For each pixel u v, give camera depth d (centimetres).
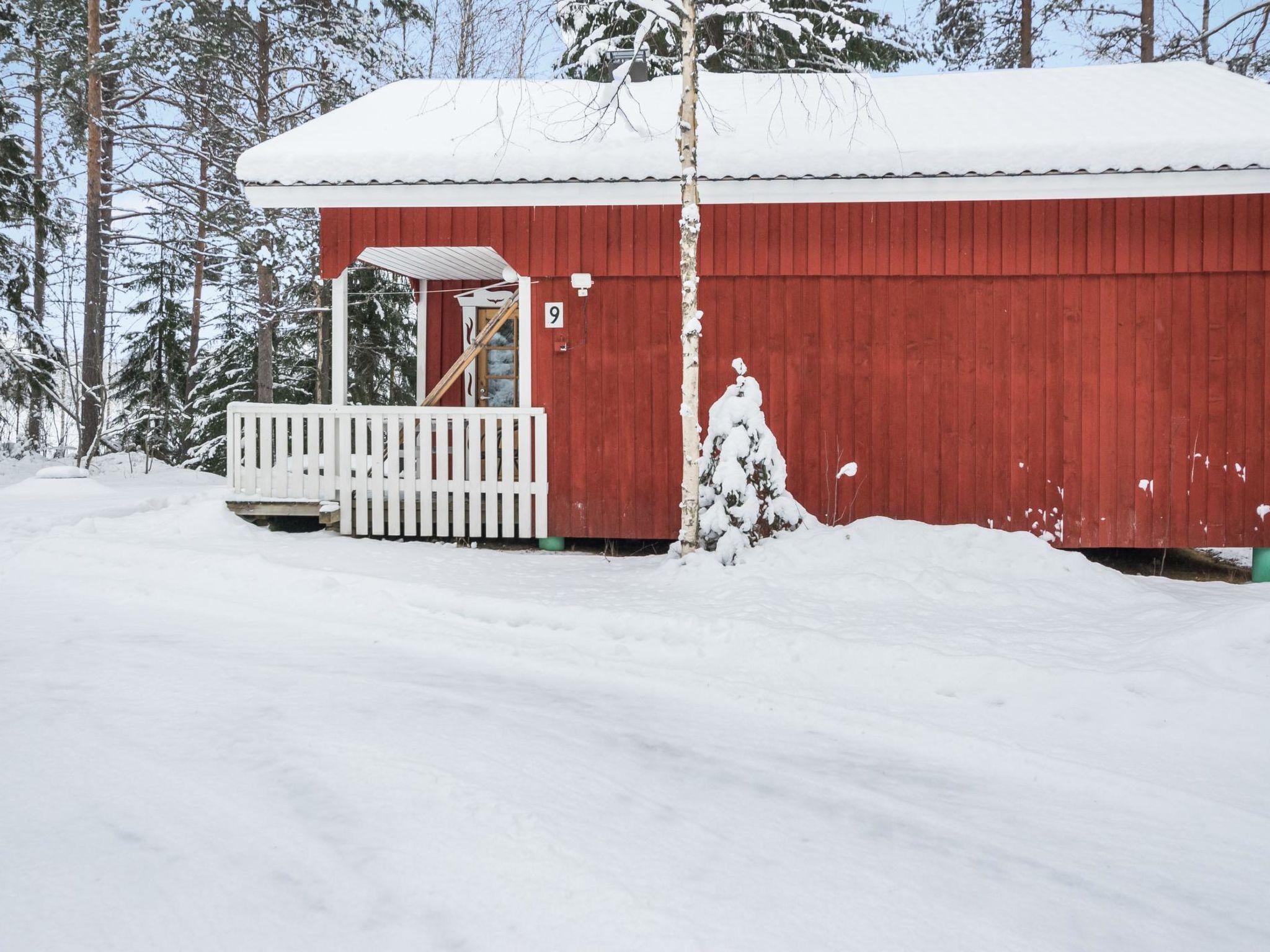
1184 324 1014
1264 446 1009
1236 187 962
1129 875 342
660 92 1277
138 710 466
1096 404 1024
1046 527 1029
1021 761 445
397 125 1162
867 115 1077
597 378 1065
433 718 458
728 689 534
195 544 902
